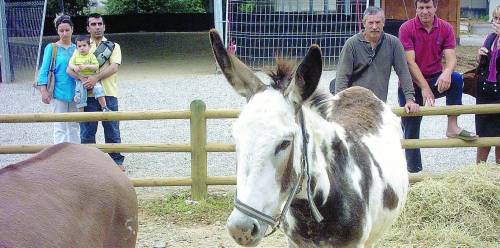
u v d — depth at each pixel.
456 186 6.17
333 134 3.60
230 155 9.03
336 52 16.80
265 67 3.84
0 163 8.65
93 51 7.88
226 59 3.19
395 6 20.41
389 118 4.45
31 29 16.23
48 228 2.92
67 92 7.92
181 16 33.44
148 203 6.83
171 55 21.56
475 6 32.62
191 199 6.89
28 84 15.62
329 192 3.42
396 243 5.68
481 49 6.95
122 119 6.82
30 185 3.05
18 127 10.96
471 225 5.86
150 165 8.52
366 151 3.85
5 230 2.75
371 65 5.96
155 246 5.75
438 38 6.92
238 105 12.09
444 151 9.22
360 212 3.57
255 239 2.92
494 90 6.89
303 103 3.16
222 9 17.81
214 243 5.82
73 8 32.31
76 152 3.49
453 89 7.02
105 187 3.37
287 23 16.56
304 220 3.47
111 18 32.94
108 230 3.37
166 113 6.76
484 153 7.10
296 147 3.09
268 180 2.91
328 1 17.89
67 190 3.16
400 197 4.10
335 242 3.55
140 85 14.80
